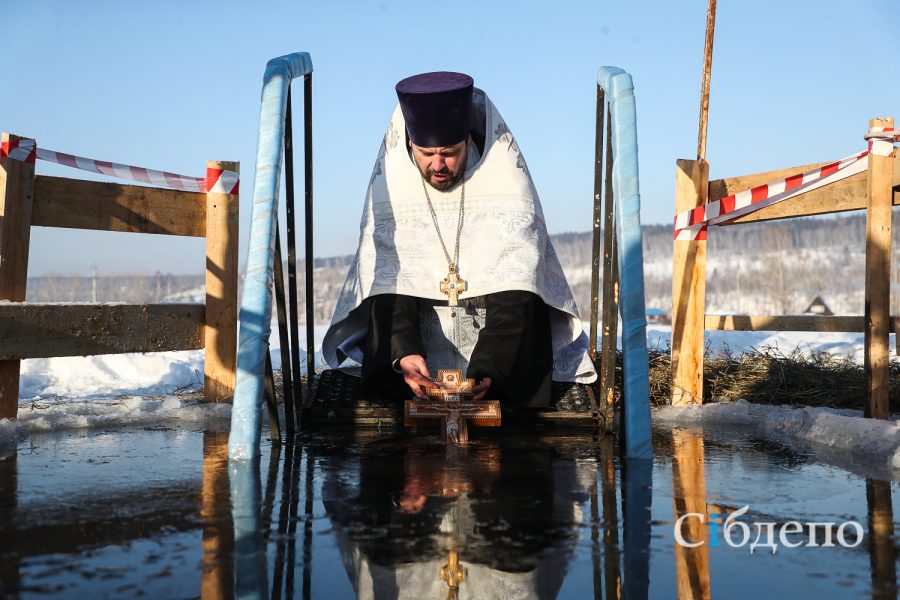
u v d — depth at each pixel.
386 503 2.33
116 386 5.88
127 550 1.87
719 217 4.56
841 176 3.94
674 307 4.70
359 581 1.68
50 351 3.82
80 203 4.14
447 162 3.90
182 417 4.24
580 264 108.31
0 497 2.38
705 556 1.86
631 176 3.31
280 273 3.63
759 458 3.13
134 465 2.88
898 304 30.86
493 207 3.99
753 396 4.83
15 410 3.84
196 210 4.58
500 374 3.67
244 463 2.93
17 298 3.89
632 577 1.72
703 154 4.77
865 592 1.63
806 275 82.25
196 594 1.60
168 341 4.34
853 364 5.46
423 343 4.04
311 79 4.19
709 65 4.75
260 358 3.06
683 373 4.68
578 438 3.60
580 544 1.95
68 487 2.51
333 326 4.09
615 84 3.46
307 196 4.43
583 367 4.27
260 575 1.71
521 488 2.54
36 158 3.95
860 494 2.48
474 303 4.00
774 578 1.72
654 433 3.85
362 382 3.89
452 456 3.11
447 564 1.79
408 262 3.94
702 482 2.65
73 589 1.61
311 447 3.30
